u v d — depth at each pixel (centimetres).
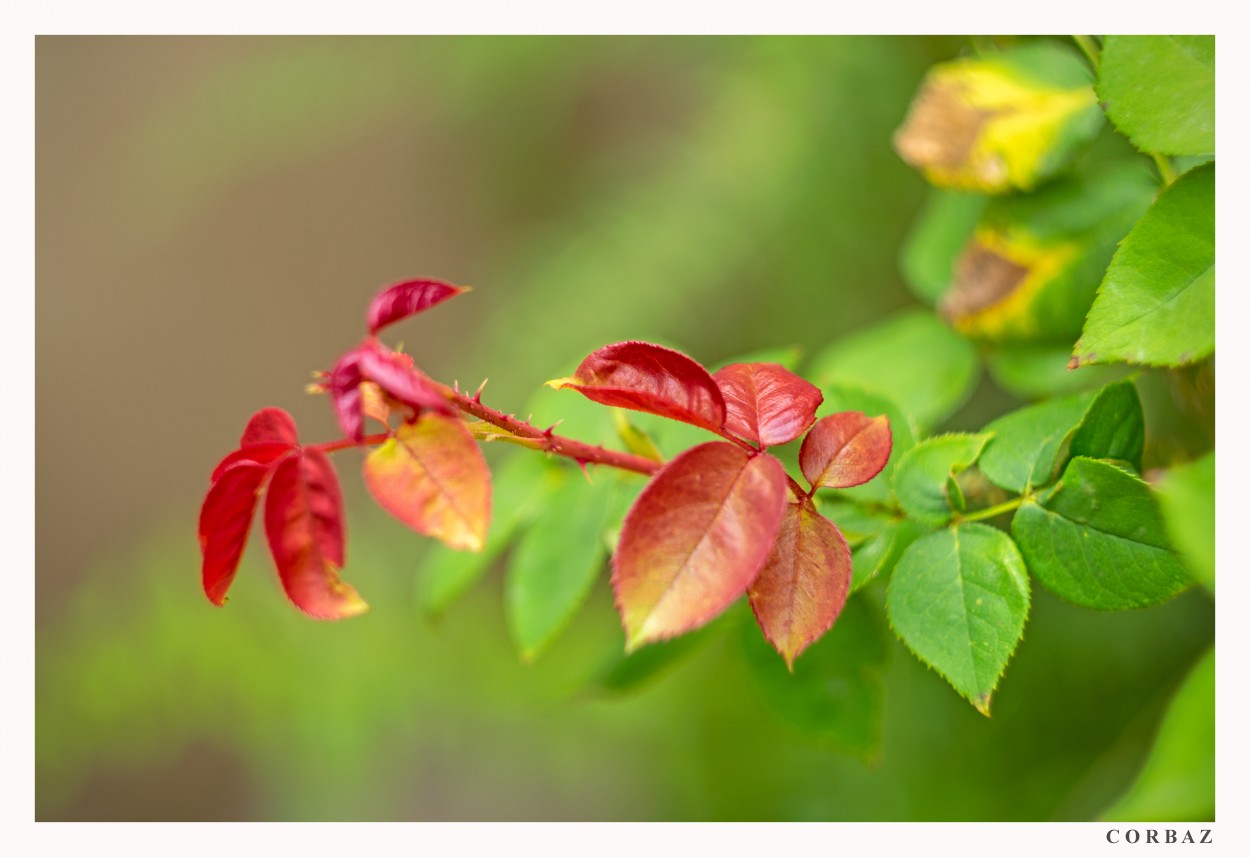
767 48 122
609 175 144
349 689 136
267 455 52
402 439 51
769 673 64
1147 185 61
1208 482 49
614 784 129
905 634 54
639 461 54
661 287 128
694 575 50
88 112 196
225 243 201
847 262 116
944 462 55
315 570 51
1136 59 54
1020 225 62
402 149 188
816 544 52
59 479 203
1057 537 54
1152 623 84
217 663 138
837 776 101
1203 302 52
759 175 122
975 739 92
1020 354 64
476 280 171
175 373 204
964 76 63
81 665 140
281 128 153
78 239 200
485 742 135
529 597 65
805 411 52
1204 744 49
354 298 197
